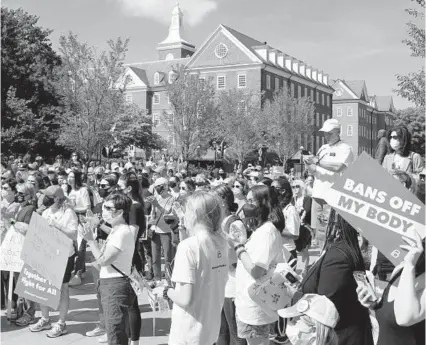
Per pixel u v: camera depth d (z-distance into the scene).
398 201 3.13
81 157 32.56
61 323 7.24
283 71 72.88
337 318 3.31
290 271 4.24
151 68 82.81
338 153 7.62
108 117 32.28
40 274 6.86
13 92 42.81
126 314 5.87
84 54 31.52
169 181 11.84
